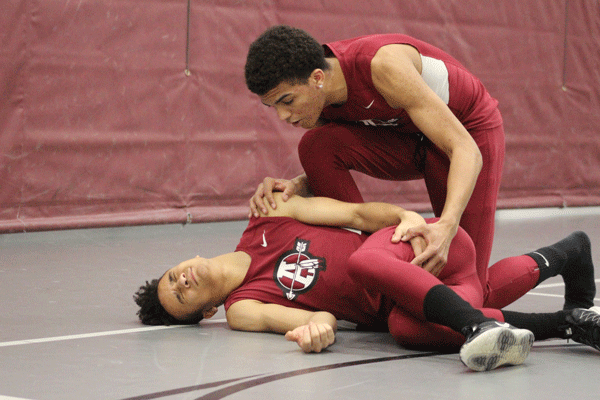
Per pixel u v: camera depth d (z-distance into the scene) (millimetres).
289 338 3861
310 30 12055
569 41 14633
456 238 4180
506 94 13984
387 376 3371
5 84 9625
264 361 3674
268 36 4051
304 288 4422
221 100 11398
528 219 13438
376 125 4805
